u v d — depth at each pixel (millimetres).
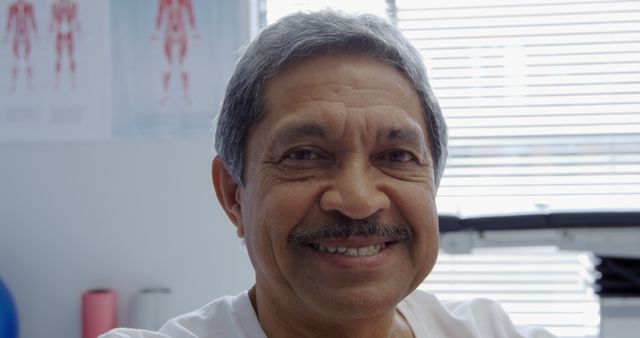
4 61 2352
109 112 2354
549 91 2531
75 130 2355
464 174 2570
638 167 2521
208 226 2363
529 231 1715
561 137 2533
